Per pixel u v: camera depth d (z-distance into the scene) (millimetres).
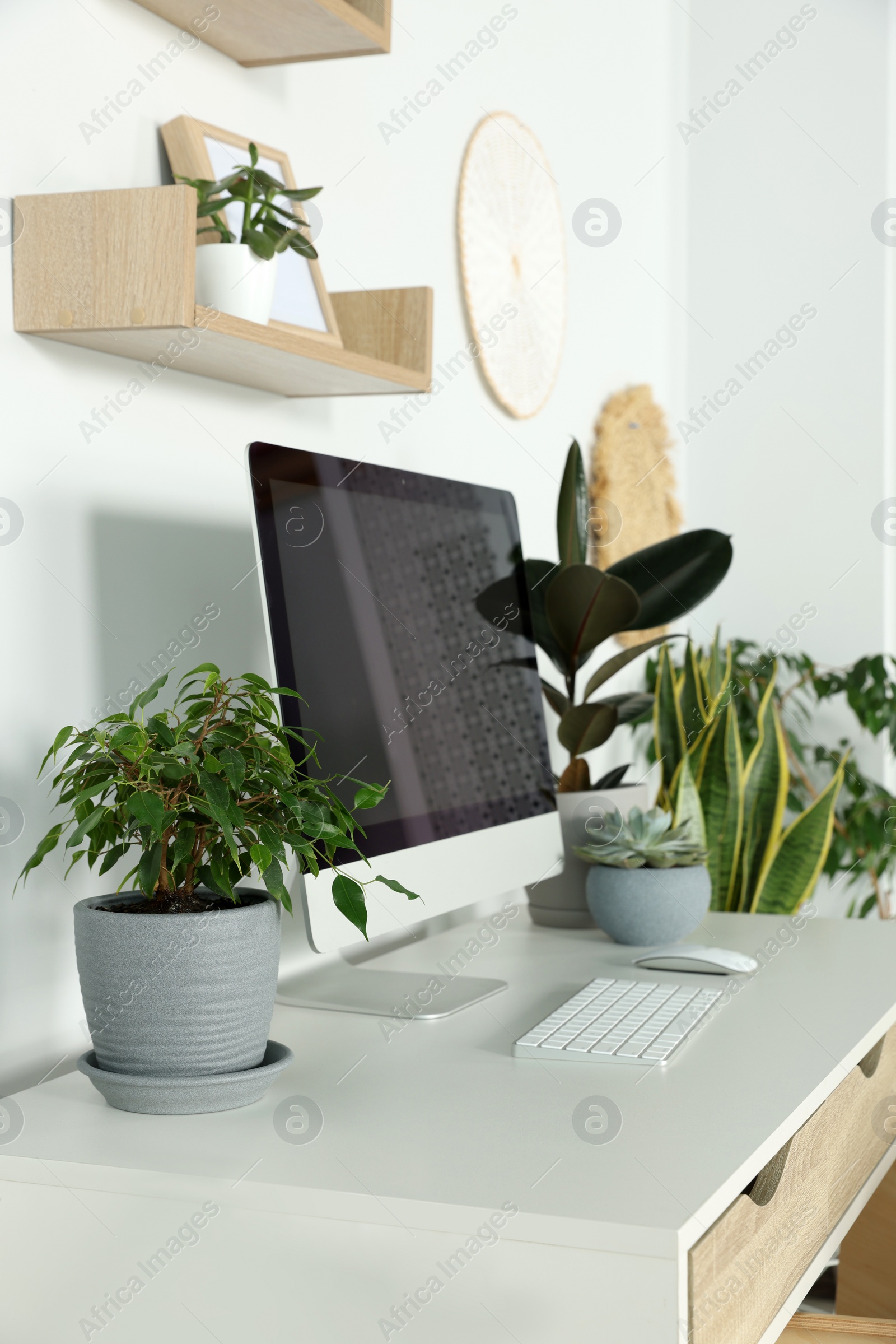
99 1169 705
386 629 1115
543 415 2012
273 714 938
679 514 2539
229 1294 680
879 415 2502
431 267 1645
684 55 2617
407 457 1581
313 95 1365
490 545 1358
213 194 1030
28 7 941
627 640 2322
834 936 1395
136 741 771
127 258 898
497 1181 663
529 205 1932
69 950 987
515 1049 918
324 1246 661
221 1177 679
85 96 1005
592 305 2209
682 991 1088
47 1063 963
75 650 996
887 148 2484
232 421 1208
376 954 1435
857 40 2500
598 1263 608
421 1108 798
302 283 1196
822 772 2506
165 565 1104
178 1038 776
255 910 798
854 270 2520
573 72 2109
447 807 1172
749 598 2609
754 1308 732
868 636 2514
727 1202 665
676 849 1339
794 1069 875
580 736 1522
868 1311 1290
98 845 827
